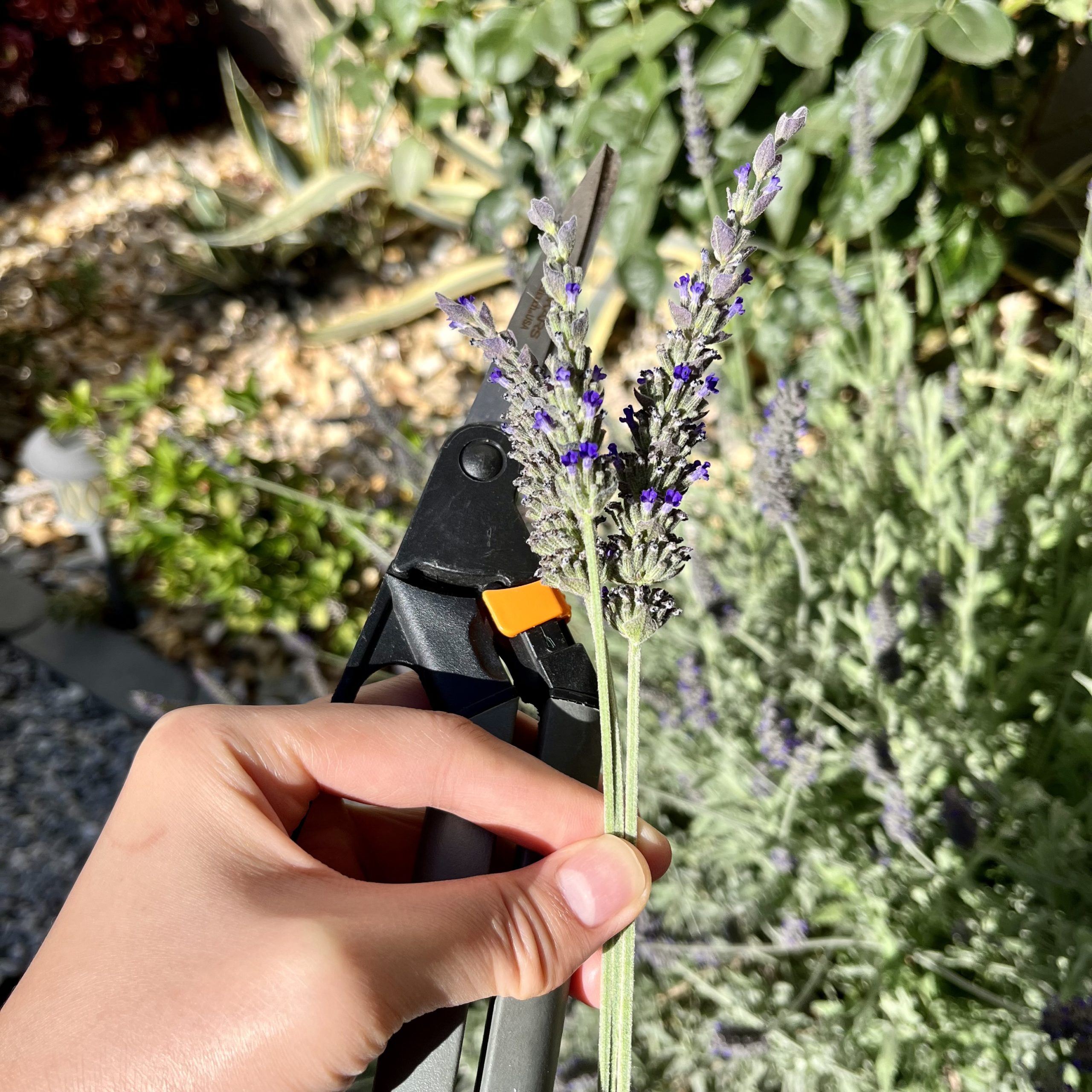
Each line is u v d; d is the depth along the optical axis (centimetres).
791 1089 26
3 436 68
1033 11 42
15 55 88
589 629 33
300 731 18
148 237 84
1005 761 27
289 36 97
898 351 36
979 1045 25
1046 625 30
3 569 61
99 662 55
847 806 31
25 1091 15
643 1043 29
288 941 15
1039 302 54
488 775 18
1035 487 35
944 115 41
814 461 40
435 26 54
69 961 16
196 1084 15
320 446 63
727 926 30
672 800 30
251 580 50
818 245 50
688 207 44
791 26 34
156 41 93
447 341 70
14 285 80
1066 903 26
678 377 13
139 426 66
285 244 75
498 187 62
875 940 27
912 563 31
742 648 35
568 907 16
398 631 20
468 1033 28
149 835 17
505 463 19
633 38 40
